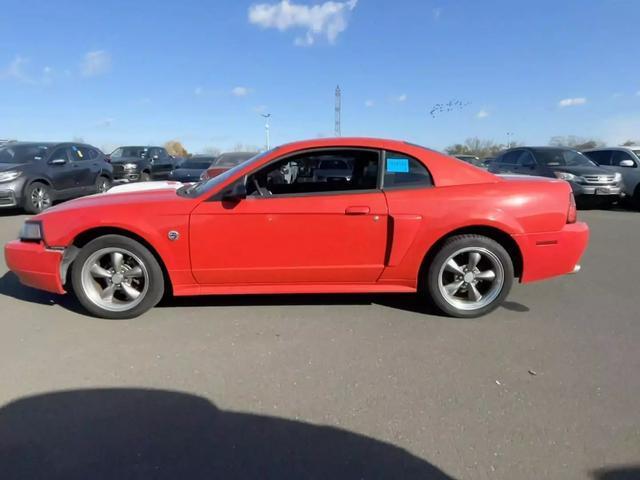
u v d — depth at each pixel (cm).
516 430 245
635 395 278
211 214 373
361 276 393
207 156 1900
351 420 254
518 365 315
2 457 224
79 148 1253
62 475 212
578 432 243
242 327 376
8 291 465
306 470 215
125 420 253
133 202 383
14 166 1037
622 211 1170
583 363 318
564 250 396
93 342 349
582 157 1220
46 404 268
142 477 211
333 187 397
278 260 382
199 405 268
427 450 229
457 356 328
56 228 379
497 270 393
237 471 215
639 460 222
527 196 388
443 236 385
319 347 341
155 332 366
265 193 389
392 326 379
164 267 395
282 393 280
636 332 370
